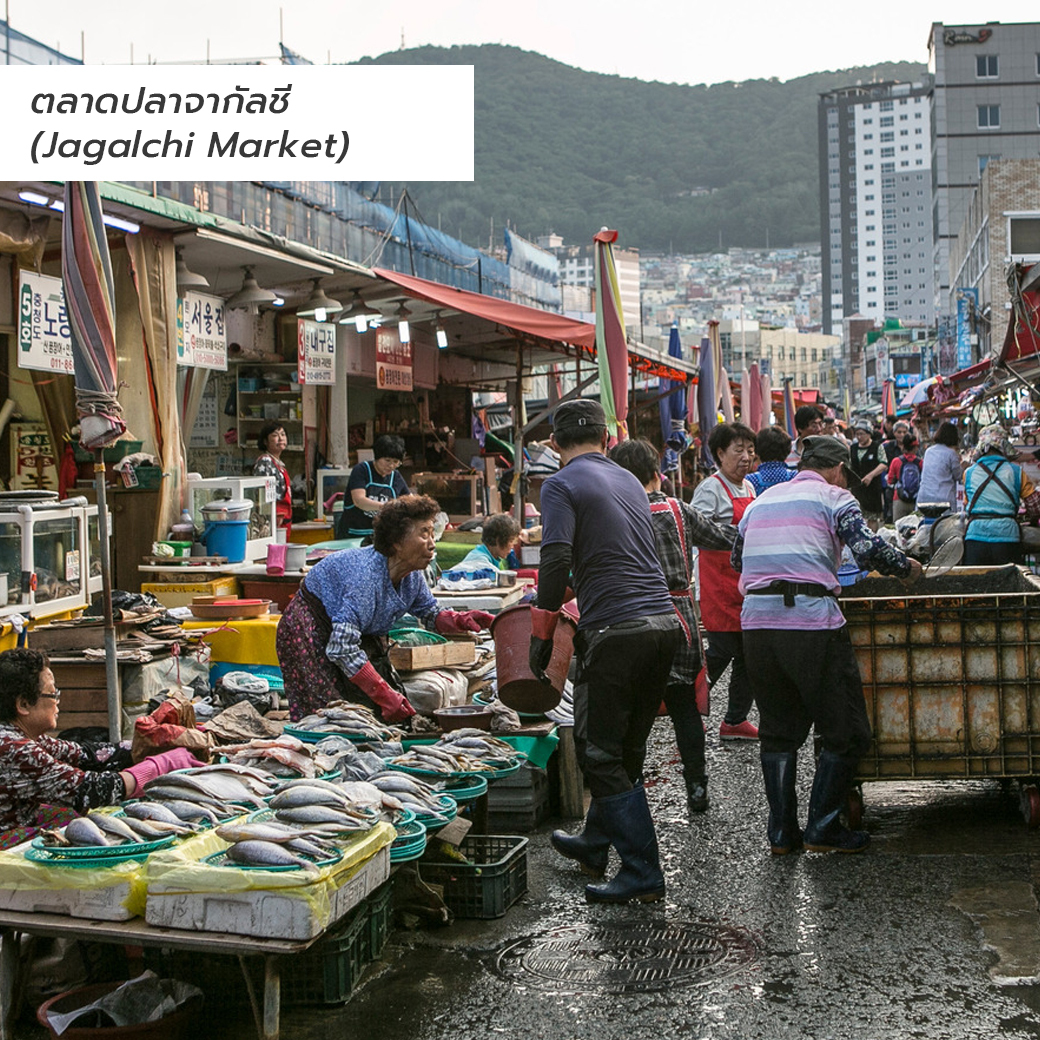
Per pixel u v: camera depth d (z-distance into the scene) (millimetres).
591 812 4887
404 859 3961
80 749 4355
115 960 3830
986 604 5371
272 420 13602
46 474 9805
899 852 5121
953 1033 3371
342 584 5367
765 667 5129
